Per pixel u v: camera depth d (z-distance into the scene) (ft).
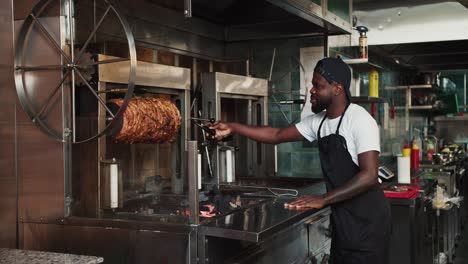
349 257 8.84
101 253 7.31
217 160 10.77
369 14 16.39
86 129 7.68
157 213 7.87
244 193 10.04
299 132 9.27
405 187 13.30
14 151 7.76
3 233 7.84
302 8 9.73
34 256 5.87
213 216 7.44
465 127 30.14
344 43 14.82
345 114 8.41
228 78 10.93
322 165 8.89
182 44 11.01
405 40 16.15
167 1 10.37
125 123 7.86
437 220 15.55
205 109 10.66
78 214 7.62
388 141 20.75
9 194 7.79
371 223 8.64
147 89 9.11
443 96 28.81
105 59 7.73
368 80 18.40
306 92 12.68
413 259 11.87
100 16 8.58
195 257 6.78
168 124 8.66
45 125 7.55
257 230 6.54
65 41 7.46
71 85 7.48
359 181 7.97
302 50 12.73
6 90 7.76
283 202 8.93
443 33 15.83
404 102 24.56
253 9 11.58
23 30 7.55
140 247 7.06
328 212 10.85
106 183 7.80
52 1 7.44
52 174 7.57
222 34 12.50
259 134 9.52
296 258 9.18
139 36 9.70
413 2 16.01
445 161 22.09
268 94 12.97
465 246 20.51
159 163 9.98
